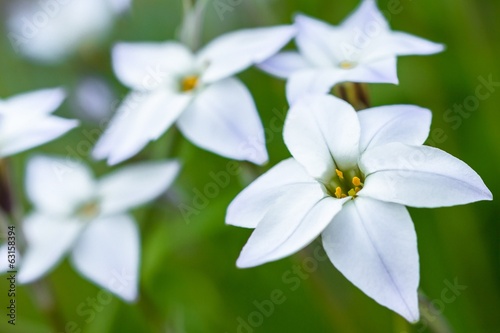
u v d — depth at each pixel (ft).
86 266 0.83
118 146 0.79
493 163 0.92
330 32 0.81
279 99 0.94
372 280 0.67
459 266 0.91
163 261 0.91
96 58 0.96
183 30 0.85
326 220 0.68
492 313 0.90
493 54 0.95
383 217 0.68
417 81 0.93
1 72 1.02
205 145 0.78
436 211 0.91
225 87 0.80
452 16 0.94
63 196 0.88
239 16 0.94
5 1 0.99
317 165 0.71
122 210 0.85
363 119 0.72
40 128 0.80
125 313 0.91
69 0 0.96
